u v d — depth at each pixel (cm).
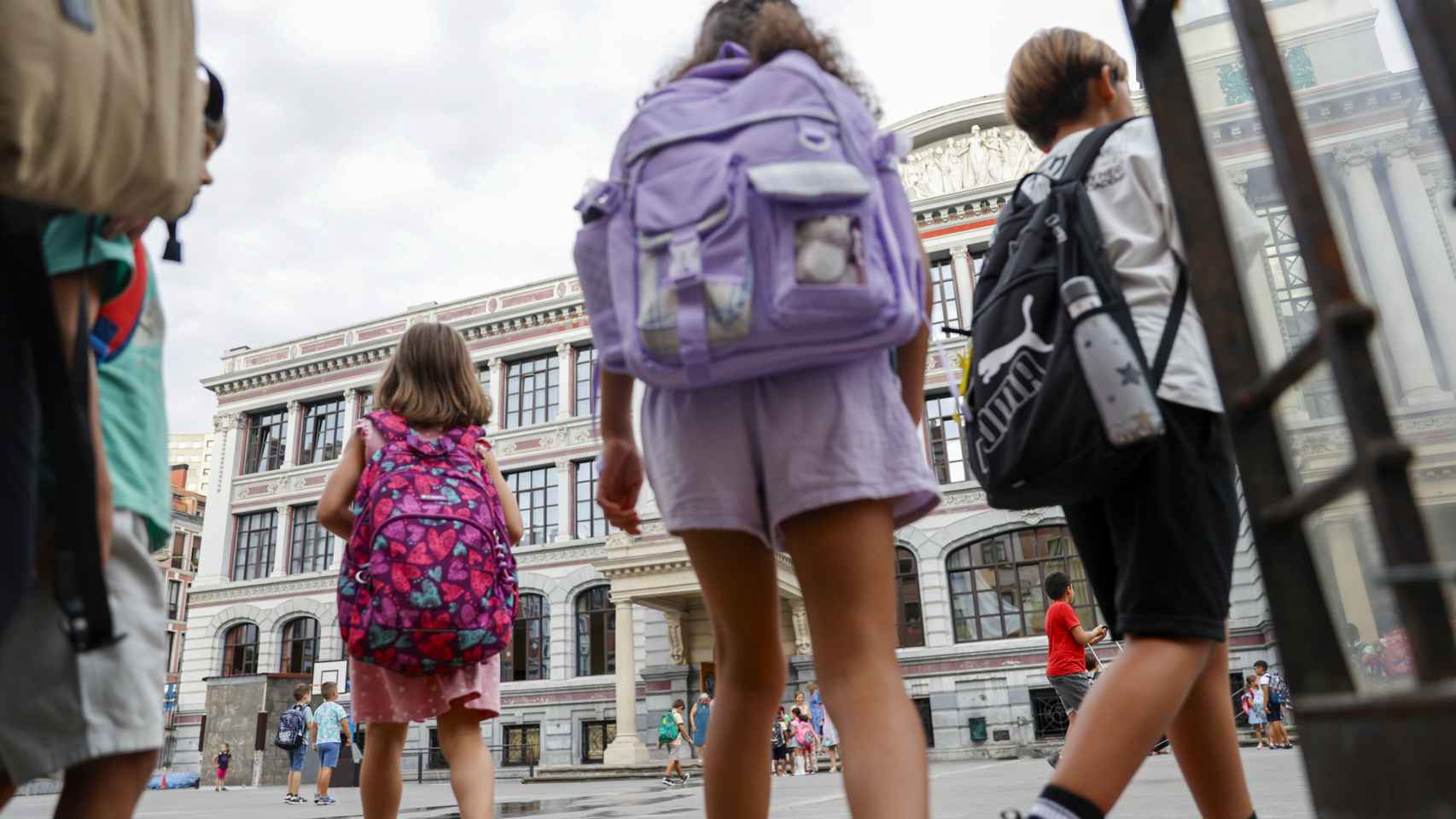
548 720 2641
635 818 470
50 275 118
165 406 152
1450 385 160
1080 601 2309
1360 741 92
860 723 143
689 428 164
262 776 2511
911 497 162
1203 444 170
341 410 3300
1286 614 108
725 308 141
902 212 160
